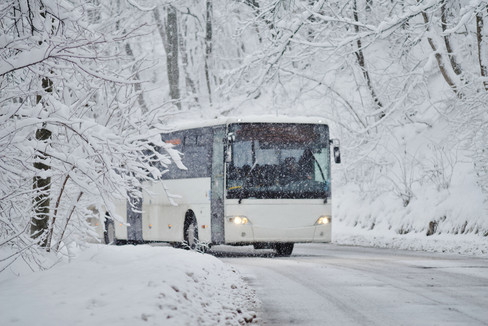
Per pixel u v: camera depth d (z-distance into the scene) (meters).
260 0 31.36
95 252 13.55
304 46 31.48
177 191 24.36
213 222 22.56
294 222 22.03
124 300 8.19
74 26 10.19
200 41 50.34
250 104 41.19
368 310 10.73
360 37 28.47
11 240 10.47
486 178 24.73
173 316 7.92
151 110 12.36
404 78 33.44
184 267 11.49
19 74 11.16
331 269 17.30
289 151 22.34
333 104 35.38
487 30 27.55
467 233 25.22
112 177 10.77
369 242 28.53
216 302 10.18
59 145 11.19
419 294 12.45
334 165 34.25
